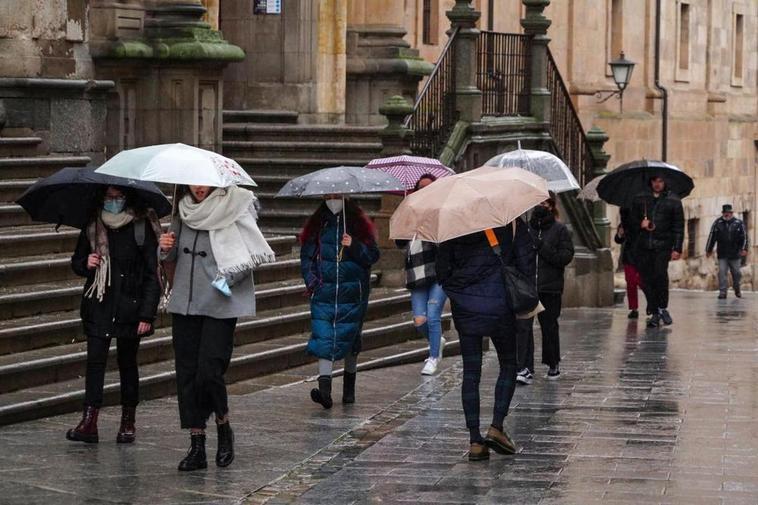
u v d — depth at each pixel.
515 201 14.89
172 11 26.31
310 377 20.08
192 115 26.25
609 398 19.31
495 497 13.52
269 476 14.30
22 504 12.91
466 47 28.94
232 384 19.44
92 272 15.14
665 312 29.00
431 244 20.89
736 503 13.32
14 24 23.34
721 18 58.12
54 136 23.92
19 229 20.81
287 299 22.09
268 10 31.03
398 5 32.75
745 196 61.03
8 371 16.61
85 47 24.70
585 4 47.09
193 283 14.33
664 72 52.75
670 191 29.00
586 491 13.78
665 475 14.48
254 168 28.06
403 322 23.05
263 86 31.14
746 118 60.81
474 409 15.18
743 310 33.81
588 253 34.47
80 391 16.88
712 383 20.72
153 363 18.77
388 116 26.16
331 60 31.38
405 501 13.38
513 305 15.09
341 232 18.09
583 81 47.16
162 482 13.86
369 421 17.33
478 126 28.89
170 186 25.08
